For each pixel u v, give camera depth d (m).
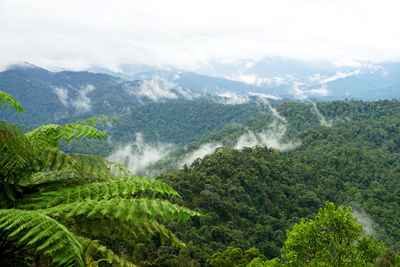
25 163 3.04
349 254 8.98
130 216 2.60
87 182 3.44
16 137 2.73
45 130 3.42
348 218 9.03
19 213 2.23
